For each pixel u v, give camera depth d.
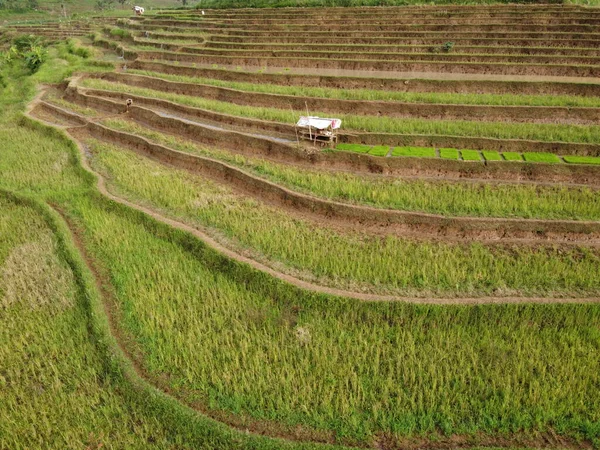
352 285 13.54
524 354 11.23
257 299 13.24
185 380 10.84
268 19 49.16
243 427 9.81
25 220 17.73
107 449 9.59
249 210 18.05
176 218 17.34
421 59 34.47
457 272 13.97
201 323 12.34
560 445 9.33
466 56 33.59
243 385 10.59
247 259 14.62
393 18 43.31
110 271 14.69
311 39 41.09
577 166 18.83
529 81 27.91
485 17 40.62
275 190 18.78
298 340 11.73
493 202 17.14
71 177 21.23
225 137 23.78
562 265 14.14
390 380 10.48
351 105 26.48
